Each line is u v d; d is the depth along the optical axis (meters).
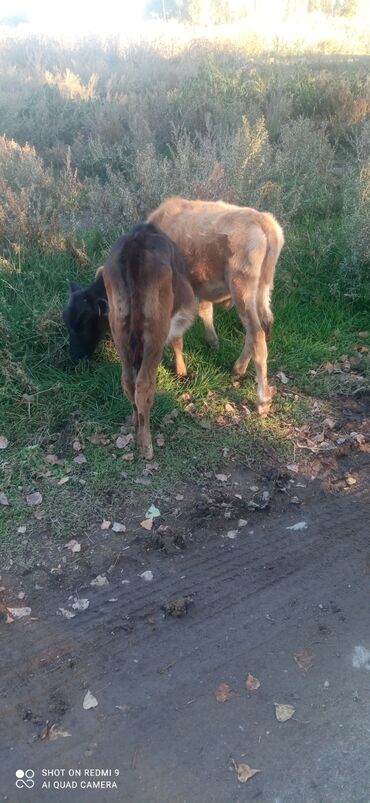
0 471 4.50
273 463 4.64
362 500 4.32
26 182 7.97
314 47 17.69
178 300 4.57
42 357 5.57
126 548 3.90
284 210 7.66
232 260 4.93
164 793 2.62
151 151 7.72
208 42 16.11
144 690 3.05
